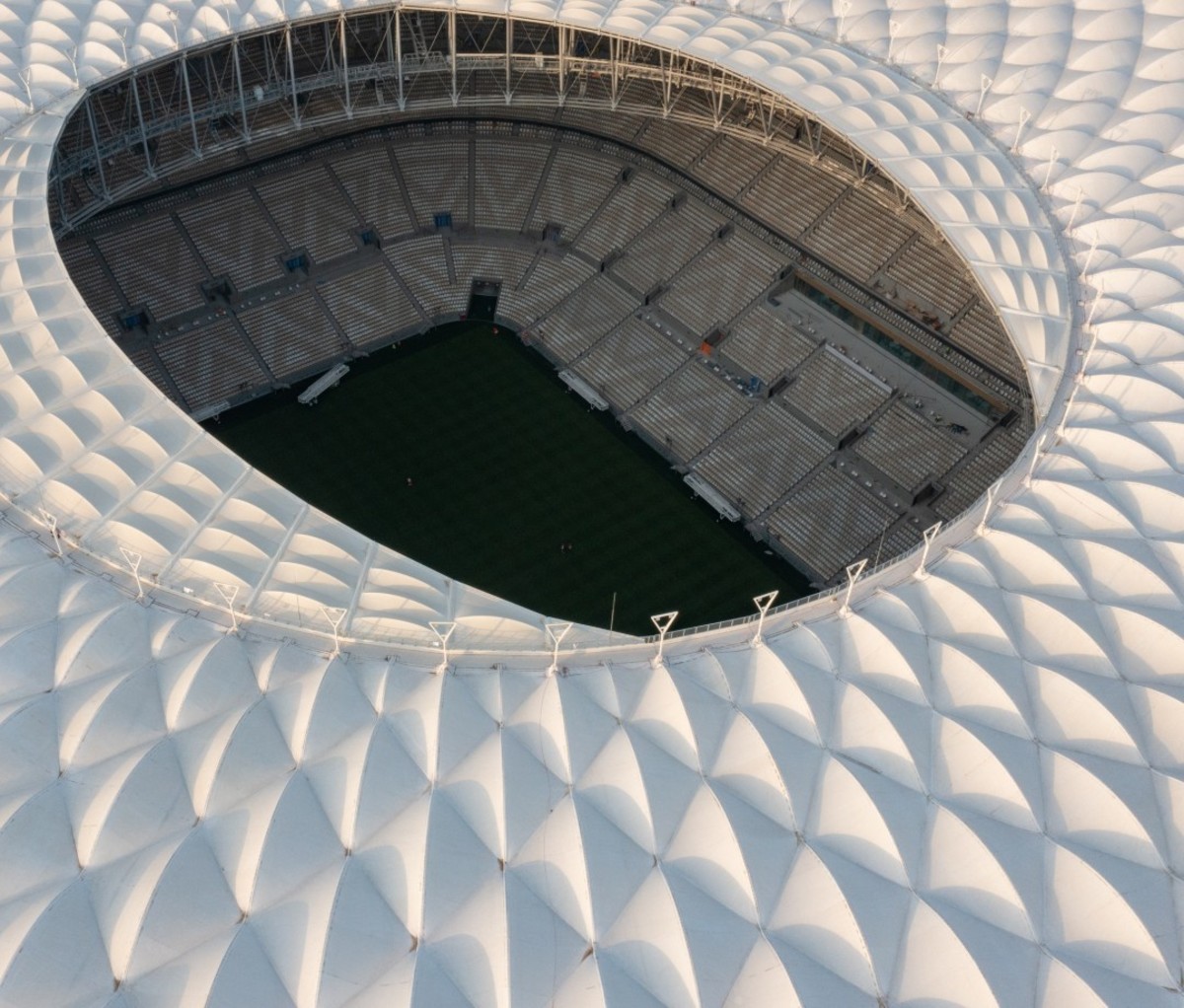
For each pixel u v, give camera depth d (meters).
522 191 104.31
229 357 93.50
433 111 103.94
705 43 81.56
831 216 95.06
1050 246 67.75
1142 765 43.53
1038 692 45.59
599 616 77.19
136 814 40.78
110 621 46.44
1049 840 41.53
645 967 38.38
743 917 39.56
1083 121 75.31
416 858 40.00
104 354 58.53
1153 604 48.62
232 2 83.44
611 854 40.59
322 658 46.06
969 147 74.25
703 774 42.84
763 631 48.19
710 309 95.25
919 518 81.50
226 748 42.25
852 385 88.50
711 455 87.94
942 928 39.25
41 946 37.69
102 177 82.94
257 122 96.75
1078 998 37.94
